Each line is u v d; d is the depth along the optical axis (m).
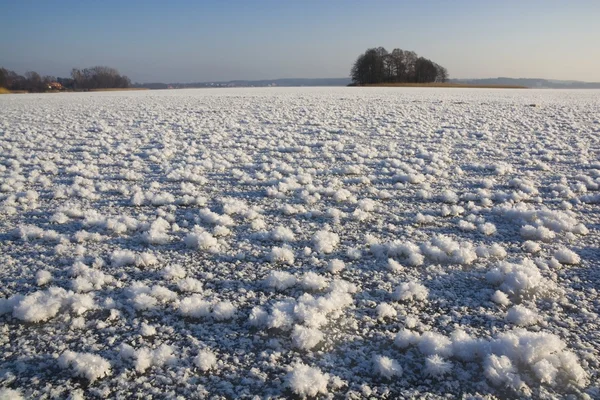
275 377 2.37
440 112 18.19
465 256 3.75
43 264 3.79
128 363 2.49
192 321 2.92
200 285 3.34
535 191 5.92
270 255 3.87
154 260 3.80
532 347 2.40
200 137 11.50
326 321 2.85
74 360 2.44
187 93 42.31
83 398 2.22
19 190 6.34
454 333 2.68
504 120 14.82
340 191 5.92
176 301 3.11
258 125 14.20
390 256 3.93
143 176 7.28
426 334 2.63
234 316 2.96
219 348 2.62
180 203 5.66
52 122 15.25
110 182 6.86
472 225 4.65
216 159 8.41
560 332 2.75
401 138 11.20
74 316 2.96
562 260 3.74
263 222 4.85
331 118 16.20
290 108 20.80
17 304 3.04
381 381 2.34
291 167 7.69
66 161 8.35
